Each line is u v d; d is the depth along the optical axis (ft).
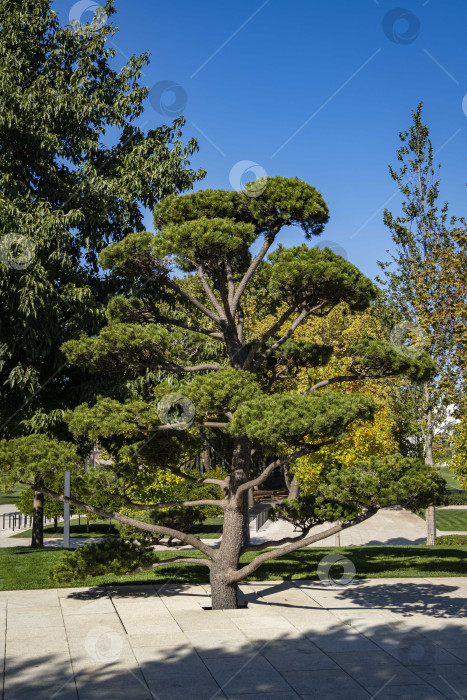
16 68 56.49
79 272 57.62
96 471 34.27
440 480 32.89
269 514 37.60
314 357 39.78
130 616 32.32
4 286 50.26
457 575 43.19
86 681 23.26
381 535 81.00
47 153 56.44
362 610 33.83
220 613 33.01
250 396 30.48
